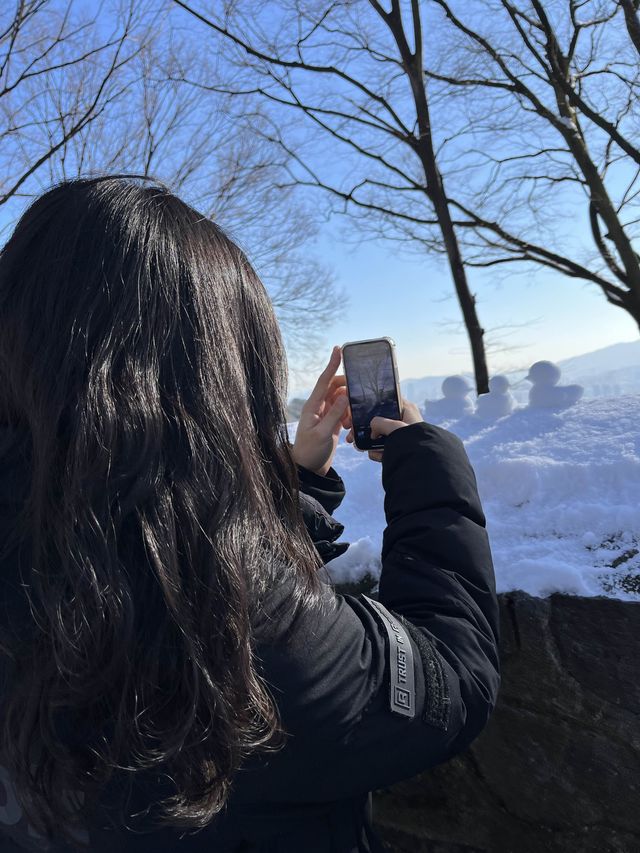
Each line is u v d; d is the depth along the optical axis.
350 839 0.72
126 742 0.55
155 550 0.56
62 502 0.58
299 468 1.12
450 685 0.67
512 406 2.26
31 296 0.64
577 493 1.69
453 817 1.54
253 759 0.60
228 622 0.57
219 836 0.62
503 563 1.55
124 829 0.60
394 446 0.87
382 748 0.63
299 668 0.61
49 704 0.55
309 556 0.71
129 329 0.62
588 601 1.40
